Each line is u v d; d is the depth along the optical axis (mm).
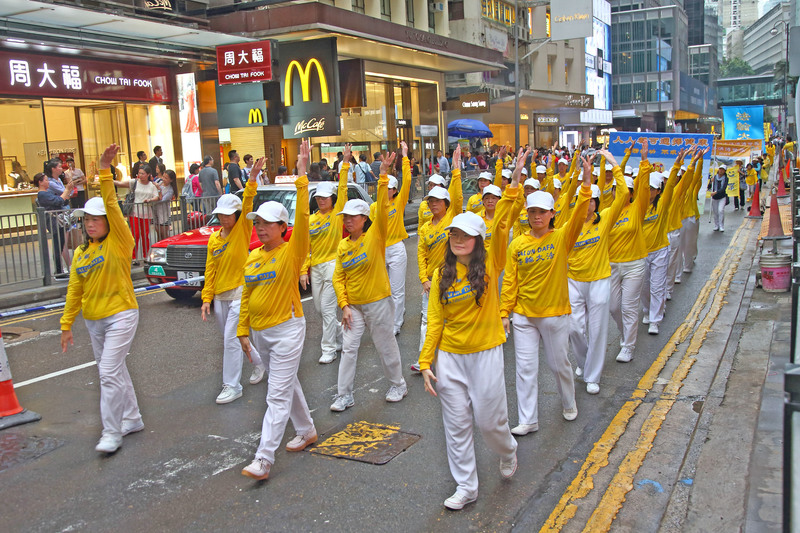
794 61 6785
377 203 6008
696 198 12211
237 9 20172
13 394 6137
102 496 4676
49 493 4738
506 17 41531
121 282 5418
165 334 8953
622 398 6305
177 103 19953
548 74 49438
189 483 4832
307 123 21297
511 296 5398
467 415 4301
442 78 32094
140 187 13750
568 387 5691
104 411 5363
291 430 5820
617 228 7180
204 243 10609
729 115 35438
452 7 36156
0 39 14797
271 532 4156
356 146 26703
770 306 9609
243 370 7539
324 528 4176
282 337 4902
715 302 10086
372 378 7059
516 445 4660
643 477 4734
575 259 6438
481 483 4719
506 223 4438
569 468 4914
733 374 6832
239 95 20344
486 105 31625
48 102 16938
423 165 26797
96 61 17625
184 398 6570
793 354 3854
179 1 20344
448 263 4227
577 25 27844
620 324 7438
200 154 20281
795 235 7402
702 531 4031
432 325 4273
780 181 27438
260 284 4918
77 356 8055
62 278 12312
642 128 77625
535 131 45750
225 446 5461
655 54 75875
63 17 14875
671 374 6941
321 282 7609
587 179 5230
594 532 4039
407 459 5094
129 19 15383
